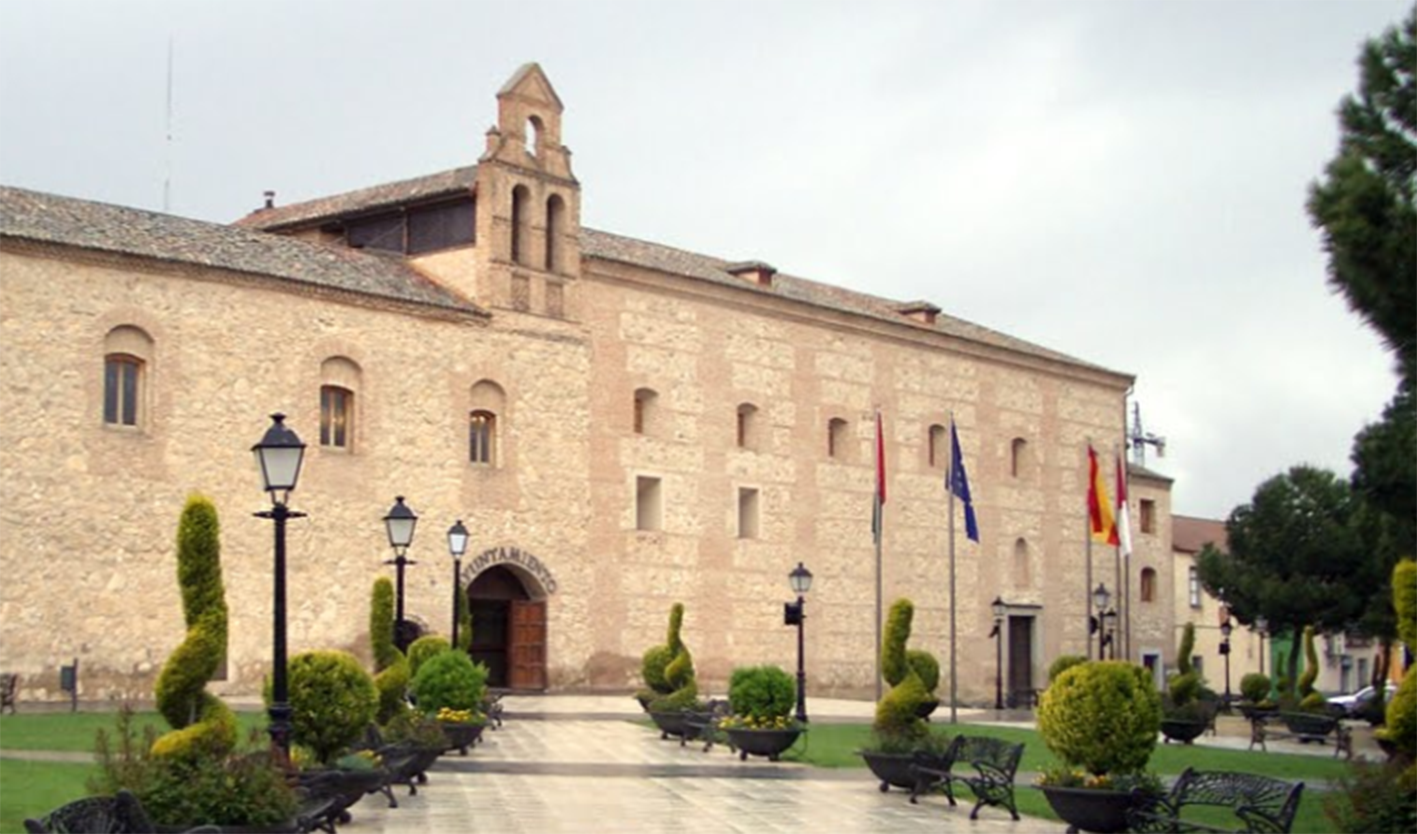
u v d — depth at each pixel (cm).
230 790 1579
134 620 3881
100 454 3853
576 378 4950
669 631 3981
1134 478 7338
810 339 5762
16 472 3703
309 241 4972
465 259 4803
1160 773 3181
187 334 4041
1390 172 2139
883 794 2597
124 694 3844
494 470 4706
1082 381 6988
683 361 5303
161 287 3997
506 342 4766
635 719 3978
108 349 3897
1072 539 6862
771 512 5566
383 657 2664
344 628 4300
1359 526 5488
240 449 4122
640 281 5169
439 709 3044
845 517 5831
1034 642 6644
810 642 5662
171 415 3991
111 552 3853
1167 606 7488
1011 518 6556
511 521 4731
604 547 4997
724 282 5441
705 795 2506
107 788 1570
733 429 5462
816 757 3172
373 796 2355
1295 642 6094
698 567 5294
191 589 1727
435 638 3303
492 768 2797
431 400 4562
